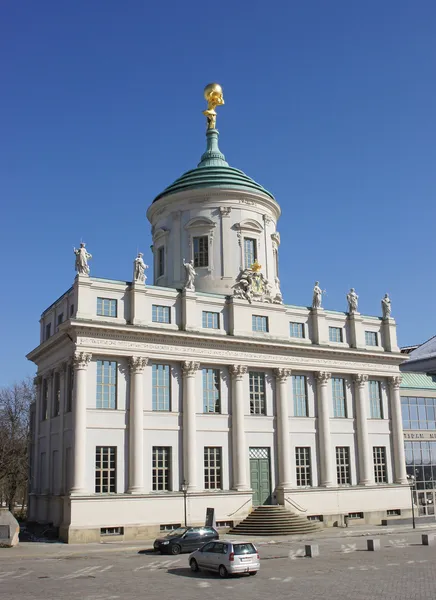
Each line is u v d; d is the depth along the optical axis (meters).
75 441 50.22
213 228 66.62
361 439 65.44
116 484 51.56
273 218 71.12
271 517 55.09
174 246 67.69
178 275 66.62
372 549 43.16
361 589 28.30
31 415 68.50
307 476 61.91
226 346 58.62
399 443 68.06
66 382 55.25
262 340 60.00
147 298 55.81
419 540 49.47
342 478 64.06
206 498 54.66
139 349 54.25
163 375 55.84
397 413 68.75
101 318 53.22
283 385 61.25
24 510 90.44
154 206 70.19
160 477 53.75
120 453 52.22
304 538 51.84
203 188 67.00
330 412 64.56
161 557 41.22
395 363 69.69
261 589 28.73
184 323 56.88
